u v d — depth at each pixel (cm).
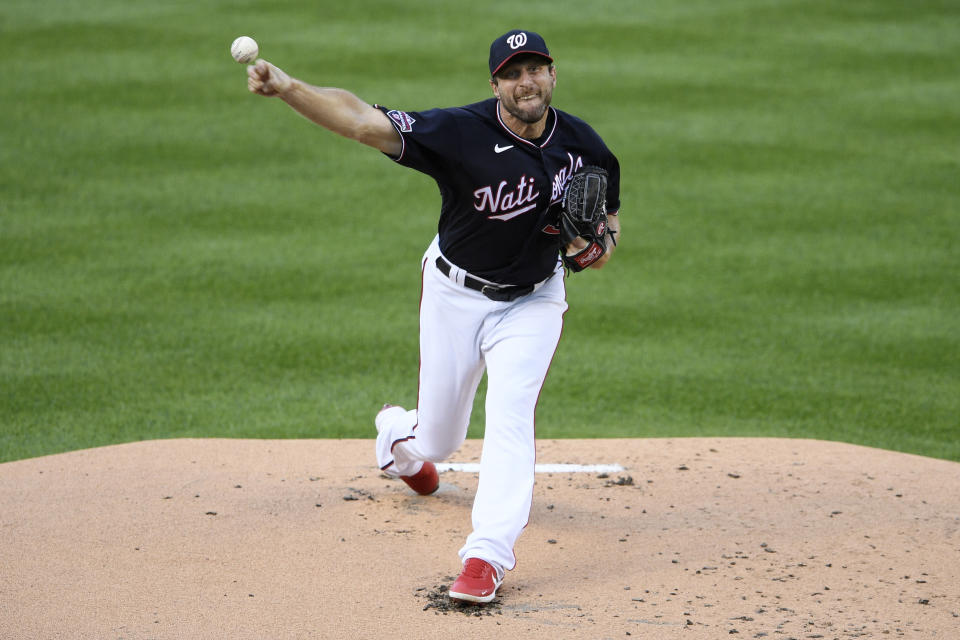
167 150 4144
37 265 3106
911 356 2669
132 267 3122
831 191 3903
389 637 1297
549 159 1433
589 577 1491
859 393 2461
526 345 1477
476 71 5062
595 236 1465
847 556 1556
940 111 4794
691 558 1555
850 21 6206
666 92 4959
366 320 2827
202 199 3694
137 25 5781
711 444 2103
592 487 1862
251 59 1246
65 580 1434
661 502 1789
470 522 1688
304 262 3206
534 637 1299
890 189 3931
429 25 5875
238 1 6281
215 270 3122
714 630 1319
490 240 1447
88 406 2292
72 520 1648
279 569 1490
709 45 5700
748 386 2492
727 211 3712
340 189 3847
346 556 1541
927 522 1689
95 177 3847
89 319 2764
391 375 2517
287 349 2636
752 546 1598
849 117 4706
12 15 5944
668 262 3294
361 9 6150
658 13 6294
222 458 1978
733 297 3039
